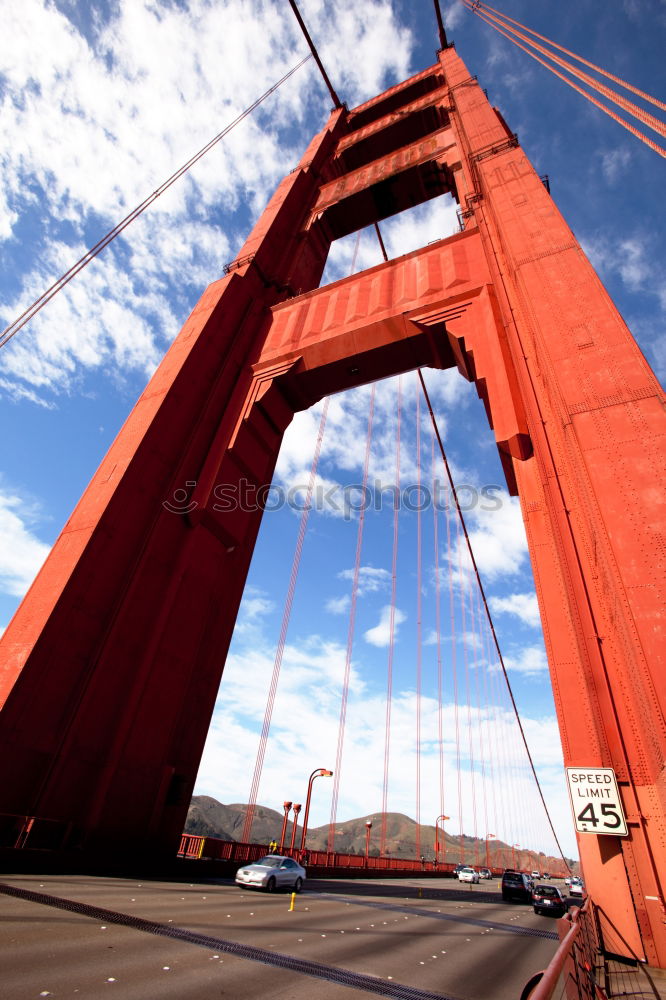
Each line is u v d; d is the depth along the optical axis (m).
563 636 10.75
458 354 18.62
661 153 10.73
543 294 15.28
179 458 19.20
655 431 11.25
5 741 12.33
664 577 9.51
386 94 40.06
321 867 25.66
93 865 12.80
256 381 22.02
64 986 4.33
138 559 16.64
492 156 23.06
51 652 13.74
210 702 17.89
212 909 9.42
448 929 11.60
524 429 13.95
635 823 8.16
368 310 21.28
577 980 3.83
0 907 7.04
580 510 11.27
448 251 21.00
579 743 9.39
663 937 7.27
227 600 19.58
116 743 14.41
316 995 5.13
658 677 8.76
